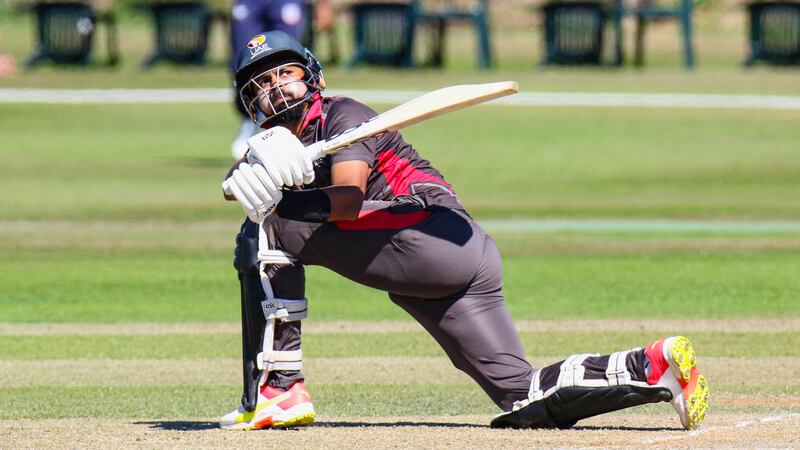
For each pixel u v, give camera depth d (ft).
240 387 82.58
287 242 63.87
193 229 168.76
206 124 270.87
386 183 64.23
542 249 152.25
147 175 214.90
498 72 342.44
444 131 258.57
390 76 325.83
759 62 359.46
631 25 415.03
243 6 206.08
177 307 119.65
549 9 353.51
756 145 240.94
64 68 357.41
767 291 124.36
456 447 58.80
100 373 87.92
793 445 58.80
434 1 398.83
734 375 83.46
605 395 61.93
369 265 62.90
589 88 314.76
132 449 59.41
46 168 221.25
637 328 104.83
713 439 60.29
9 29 422.82
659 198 193.16
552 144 244.63
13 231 166.81
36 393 80.23
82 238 161.48
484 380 64.49
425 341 101.04
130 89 317.83
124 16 442.50
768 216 177.88
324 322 111.45
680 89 313.53
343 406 74.90
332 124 63.87
